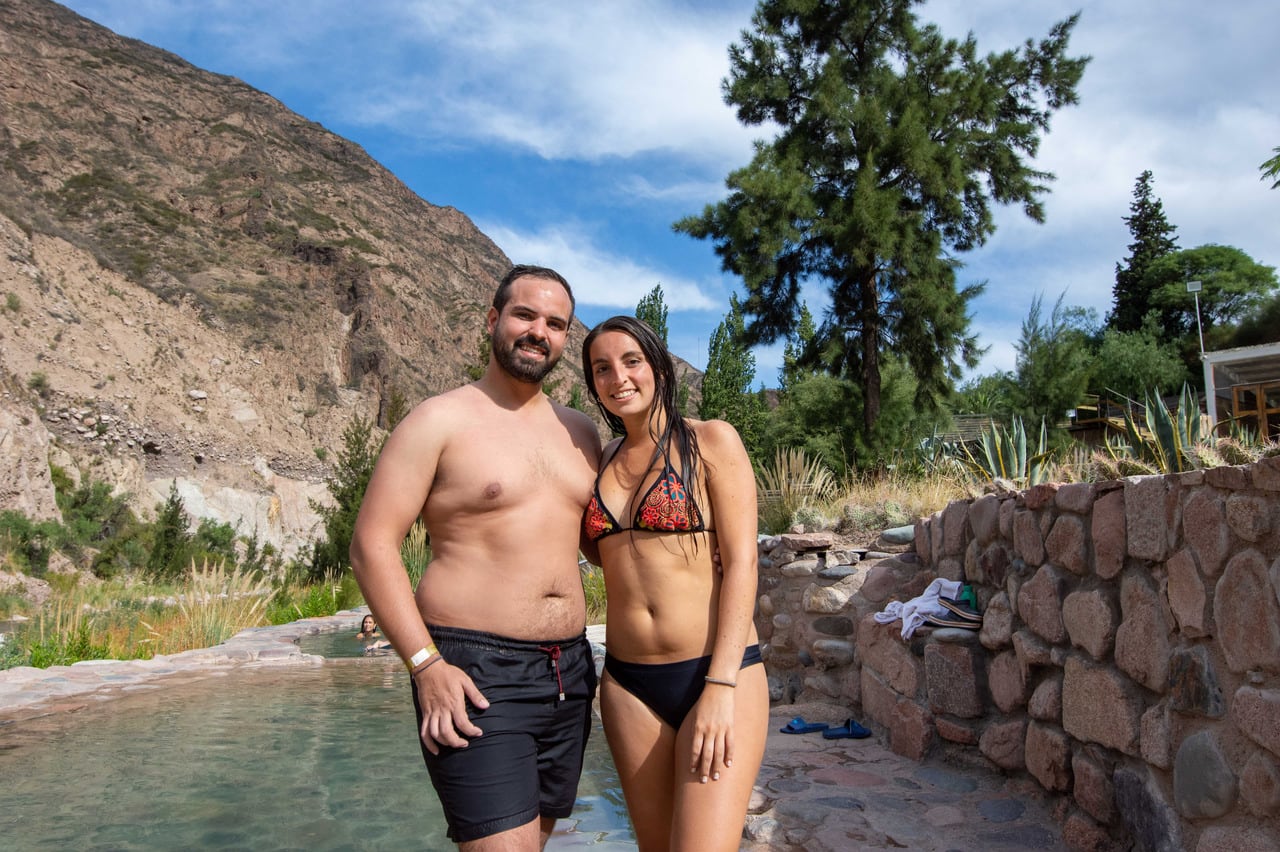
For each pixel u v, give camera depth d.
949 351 18.75
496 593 2.22
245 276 70.00
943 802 3.59
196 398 43.41
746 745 2.16
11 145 72.25
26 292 38.59
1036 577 3.48
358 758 4.72
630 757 2.32
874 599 5.27
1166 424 5.09
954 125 18.61
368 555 2.16
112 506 30.53
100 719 5.86
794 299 19.45
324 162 125.69
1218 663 2.34
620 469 2.43
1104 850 2.92
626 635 2.33
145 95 97.50
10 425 26.94
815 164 18.38
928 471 9.06
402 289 88.88
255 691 7.14
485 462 2.27
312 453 51.50
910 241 17.30
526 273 2.47
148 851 3.13
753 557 2.27
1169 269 49.66
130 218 71.38
